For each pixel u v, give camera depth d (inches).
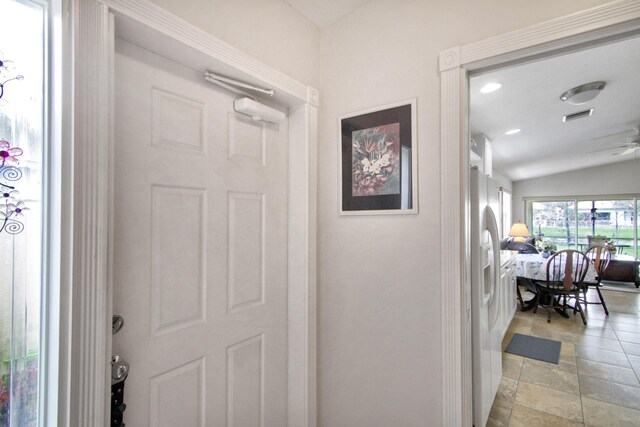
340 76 61.5
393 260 54.4
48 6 29.4
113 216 33.5
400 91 54.0
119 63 36.6
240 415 51.1
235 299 50.5
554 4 40.6
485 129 130.0
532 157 203.3
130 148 37.5
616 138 171.6
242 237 51.7
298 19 58.6
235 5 46.3
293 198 60.2
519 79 85.3
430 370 50.5
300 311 59.1
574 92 94.4
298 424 58.9
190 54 41.2
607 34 38.2
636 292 220.1
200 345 45.3
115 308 36.1
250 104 49.4
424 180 51.3
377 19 56.9
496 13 44.9
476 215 63.1
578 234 284.0
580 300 176.2
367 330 57.3
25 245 28.3
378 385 56.1
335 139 61.7
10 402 27.7
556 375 99.6
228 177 49.5
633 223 259.8
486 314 70.2
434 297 50.1
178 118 42.9
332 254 61.6
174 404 42.1
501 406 83.3
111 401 35.0
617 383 94.4
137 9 34.2
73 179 29.6
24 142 28.2
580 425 75.3
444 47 49.6
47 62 29.3
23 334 28.3
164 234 41.0
